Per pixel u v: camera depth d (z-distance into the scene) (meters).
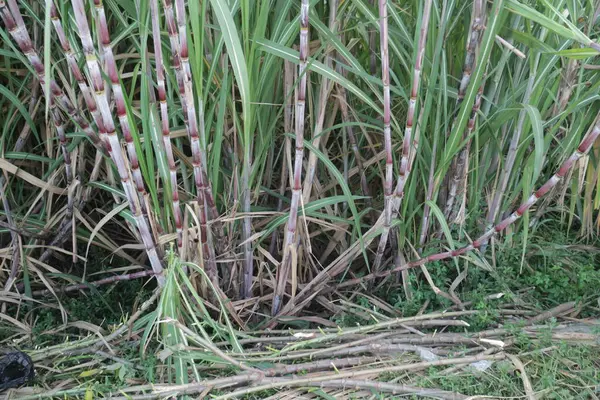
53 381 1.94
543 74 2.07
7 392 1.84
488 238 2.24
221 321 2.21
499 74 2.15
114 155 1.72
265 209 2.35
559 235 2.56
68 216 2.34
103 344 2.07
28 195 2.60
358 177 2.55
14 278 2.31
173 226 2.12
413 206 2.31
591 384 1.88
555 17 2.04
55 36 2.25
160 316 1.92
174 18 1.75
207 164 2.02
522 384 1.91
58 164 2.40
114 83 1.63
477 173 2.32
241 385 1.90
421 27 1.78
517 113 2.21
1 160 2.19
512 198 2.35
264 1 1.74
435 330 2.12
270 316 2.29
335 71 2.01
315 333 2.16
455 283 2.28
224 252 2.16
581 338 2.06
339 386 1.88
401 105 2.34
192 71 1.93
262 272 2.33
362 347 2.03
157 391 1.78
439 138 2.23
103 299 2.29
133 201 1.82
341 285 2.35
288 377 1.92
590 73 2.39
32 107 2.40
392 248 2.38
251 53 1.79
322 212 2.43
